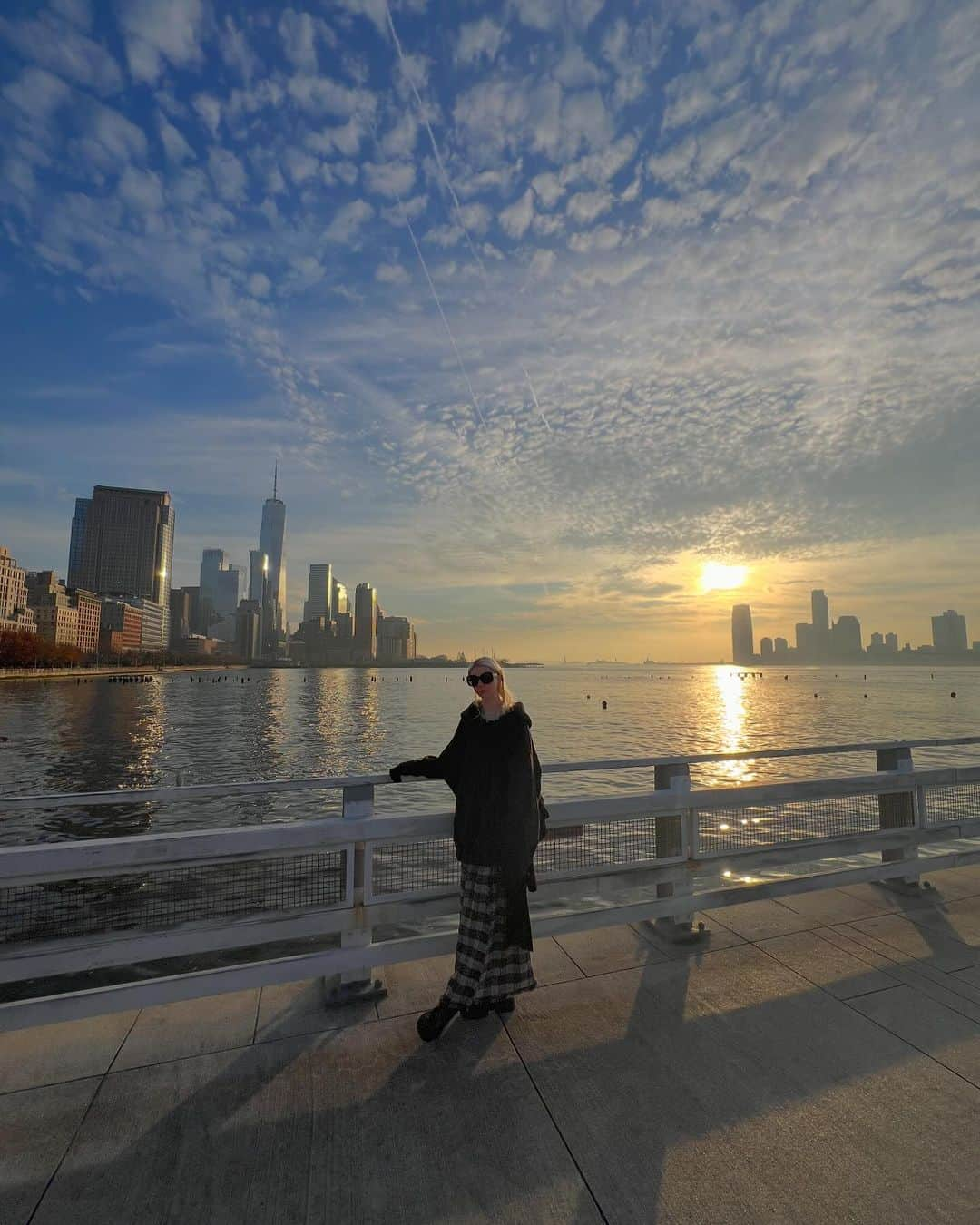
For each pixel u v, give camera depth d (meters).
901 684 149.38
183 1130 2.17
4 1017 2.31
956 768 4.45
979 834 4.46
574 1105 2.31
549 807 3.18
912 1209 1.89
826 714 63.38
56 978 7.13
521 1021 2.85
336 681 182.88
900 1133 2.19
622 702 85.81
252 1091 2.37
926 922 3.89
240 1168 2.02
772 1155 2.09
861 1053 2.64
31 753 37.72
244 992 3.03
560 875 3.29
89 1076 2.42
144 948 2.46
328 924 2.78
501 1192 1.94
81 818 20.75
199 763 33.81
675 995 3.07
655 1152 2.10
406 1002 2.99
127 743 42.31
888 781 4.16
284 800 23.42
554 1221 1.84
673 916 3.70
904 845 4.21
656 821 3.66
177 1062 2.52
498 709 2.97
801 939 3.65
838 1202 1.91
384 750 38.72
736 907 4.08
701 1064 2.55
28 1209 1.86
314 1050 2.62
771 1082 2.45
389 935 7.87
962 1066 2.55
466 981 2.71
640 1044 2.68
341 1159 2.06
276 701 87.31
